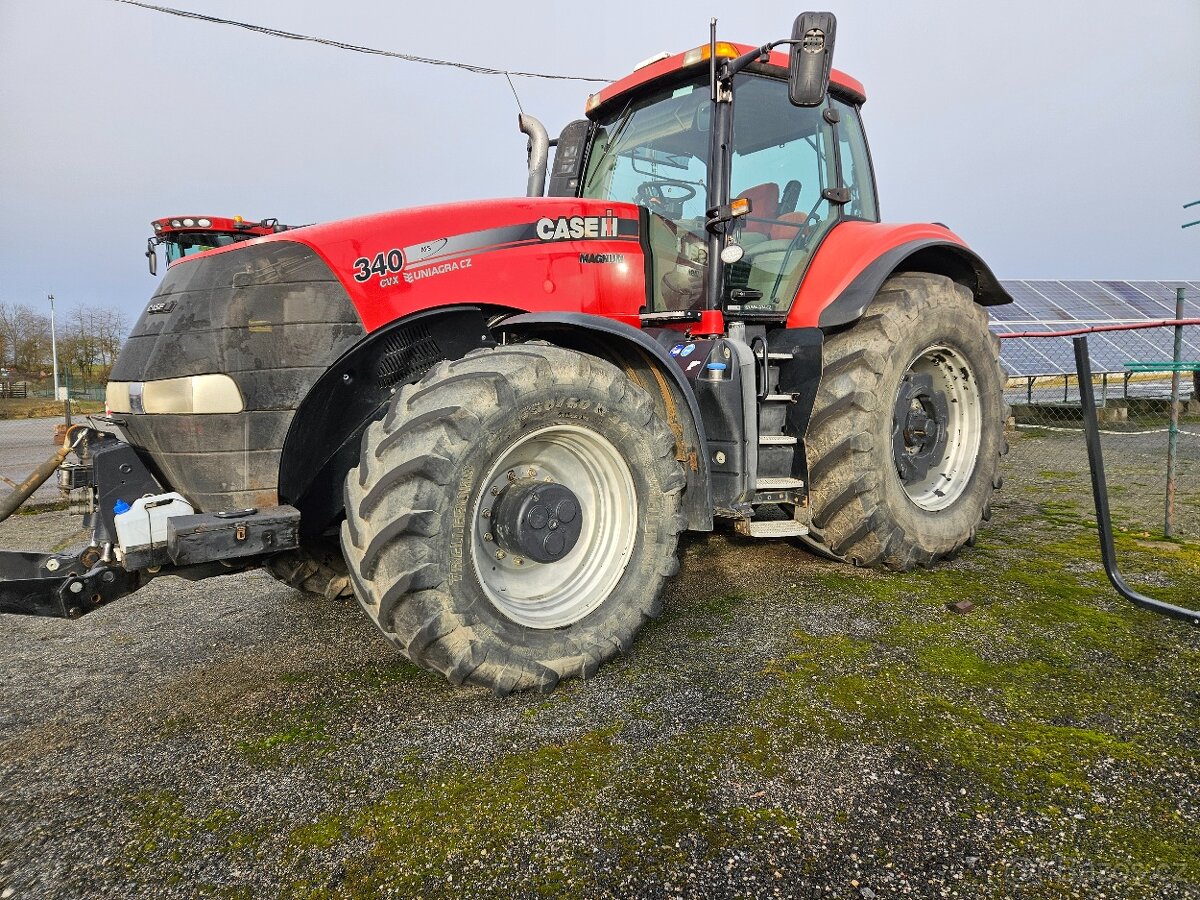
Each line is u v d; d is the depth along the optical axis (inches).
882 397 125.6
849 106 161.9
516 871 59.5
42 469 95.2
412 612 80.7
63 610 81.4
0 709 92.5
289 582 120.0
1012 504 198.5
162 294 95.7
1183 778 69.1
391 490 79.9
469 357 89.7
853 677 91.1
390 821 66.2
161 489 92.9
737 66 116.9
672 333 125.0
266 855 62.4
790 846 61.2
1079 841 61.2
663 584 101.2
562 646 91.0
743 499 116.8
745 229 134.1
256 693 94.0
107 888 59.1
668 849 61.3
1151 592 119.5
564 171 159.5
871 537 127.2
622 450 97.5
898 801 66.7
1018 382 561.0
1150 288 561.0
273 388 90.4
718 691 88.6
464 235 106.2
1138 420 391.5
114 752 80.4
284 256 92.4
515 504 91.0
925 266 155.5
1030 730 78.2
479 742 78.8
